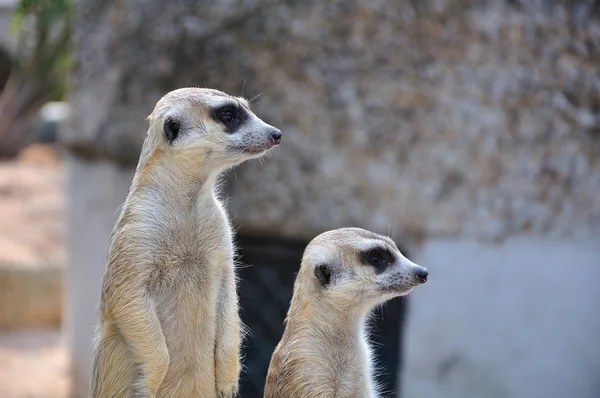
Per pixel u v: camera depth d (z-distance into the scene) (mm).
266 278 12562
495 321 12367
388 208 11953
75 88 14234
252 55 12008
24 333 17953
